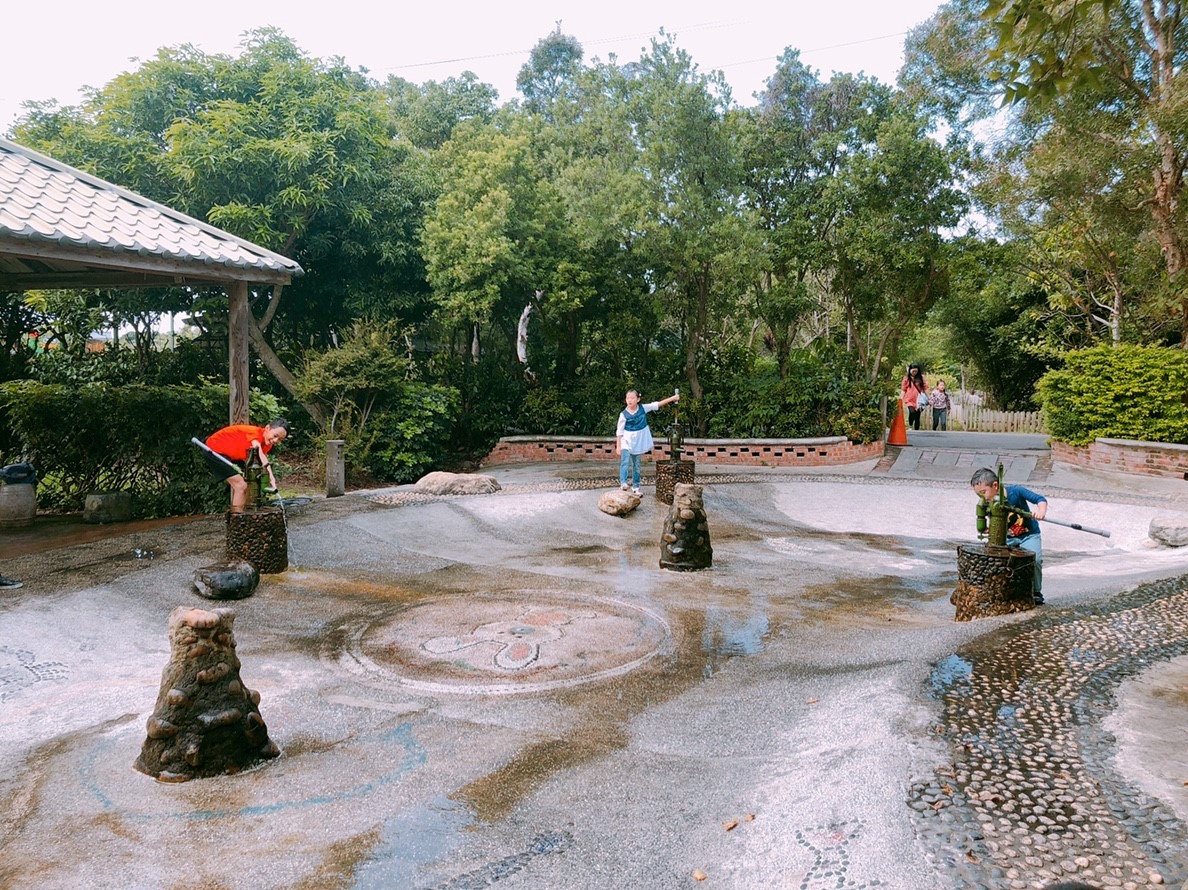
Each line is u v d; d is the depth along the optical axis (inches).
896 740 134.6
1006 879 96.0
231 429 307.1
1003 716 143.5
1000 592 226.5
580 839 119.6
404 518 396.2
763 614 253.9
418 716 170.1
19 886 110.0
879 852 103.6
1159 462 529.7
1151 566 315.3
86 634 224.4
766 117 713.0
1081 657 176.1
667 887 105.9
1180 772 120.5
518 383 722.2
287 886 109.7
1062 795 114.6
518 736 159.5
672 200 606.2
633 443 454.9
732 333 839.1
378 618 245.1
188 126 559.5
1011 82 169.5
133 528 362.0
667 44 622.2
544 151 806.5
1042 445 683.4
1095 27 428.5
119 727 164.2
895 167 614.5
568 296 645.9
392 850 118.2
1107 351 564.4
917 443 713.0
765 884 103.0
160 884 110.3
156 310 647.8
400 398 607.2
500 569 318.7
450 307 625.9
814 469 603.8
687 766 143.5
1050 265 746.2
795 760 138.6
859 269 664.4
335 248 661.3
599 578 305.7
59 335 645.3
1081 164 502.0
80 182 351.6
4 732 162.1
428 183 701.3
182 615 146.9
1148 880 94.4
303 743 156.8
